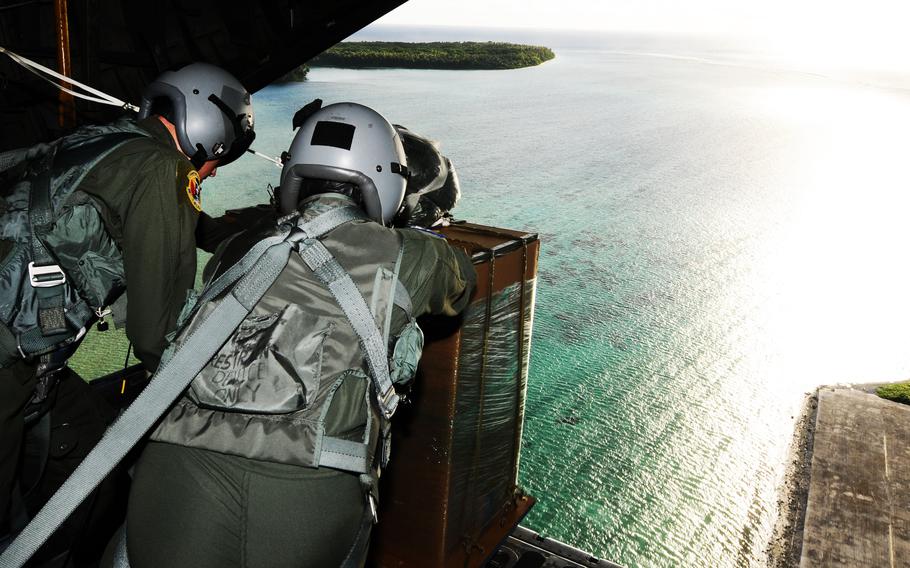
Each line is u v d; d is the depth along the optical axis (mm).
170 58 3359
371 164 1299
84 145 1384
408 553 2096
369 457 1148
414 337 1218
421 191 1917
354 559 1200
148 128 1517
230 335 1126
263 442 1072
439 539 2039
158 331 1343
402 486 2047
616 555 7320
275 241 1173
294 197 1324
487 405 2117
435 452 1967
